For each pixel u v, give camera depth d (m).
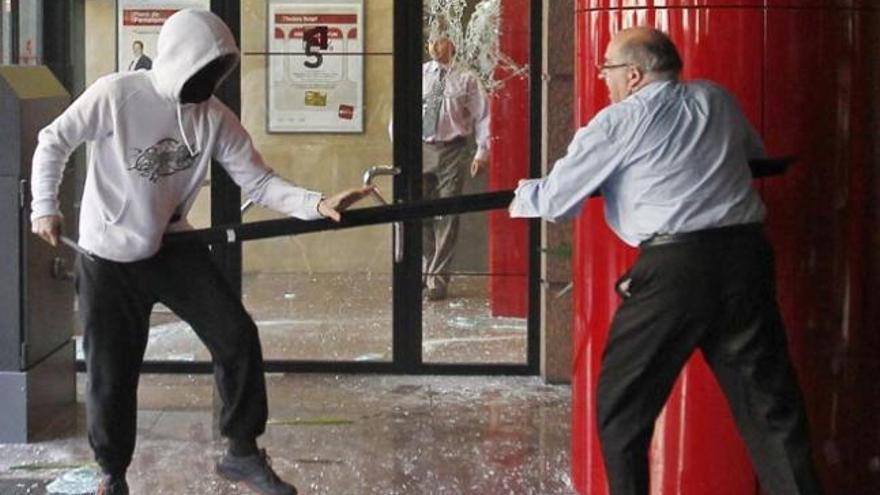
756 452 5.33
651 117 5.16
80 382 8.91
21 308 7.51
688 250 5.12
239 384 5.67
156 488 6.78
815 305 6.01
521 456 7.39
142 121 5.44
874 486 6.27
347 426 8.00
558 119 8.70
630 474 5.32
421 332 9.16
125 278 5.56
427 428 7.95
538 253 9.06
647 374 5.25
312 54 9.06
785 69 5.89
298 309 9.25
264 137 9.11
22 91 7.52
